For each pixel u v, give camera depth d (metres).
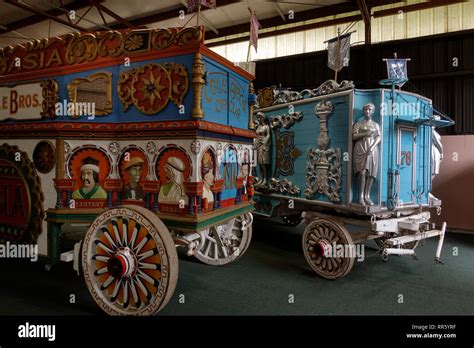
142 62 3.00
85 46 3.11
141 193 3.03
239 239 4.54
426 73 8.23
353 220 3.91
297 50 10.52
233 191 3.72
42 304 3.09
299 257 4.86
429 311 3.15
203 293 3.49
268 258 4.80
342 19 9.33
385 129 3.81
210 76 3.11
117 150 3.11
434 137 4.49
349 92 3.90
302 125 4.81
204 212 2.94
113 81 3.10
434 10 8.45
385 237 4.45
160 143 2.93
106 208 3.05
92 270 2.80
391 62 3.94
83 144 3.06
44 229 3.14
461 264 4.56
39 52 3.23
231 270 4.25
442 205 7.03
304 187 4.74
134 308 2.69
